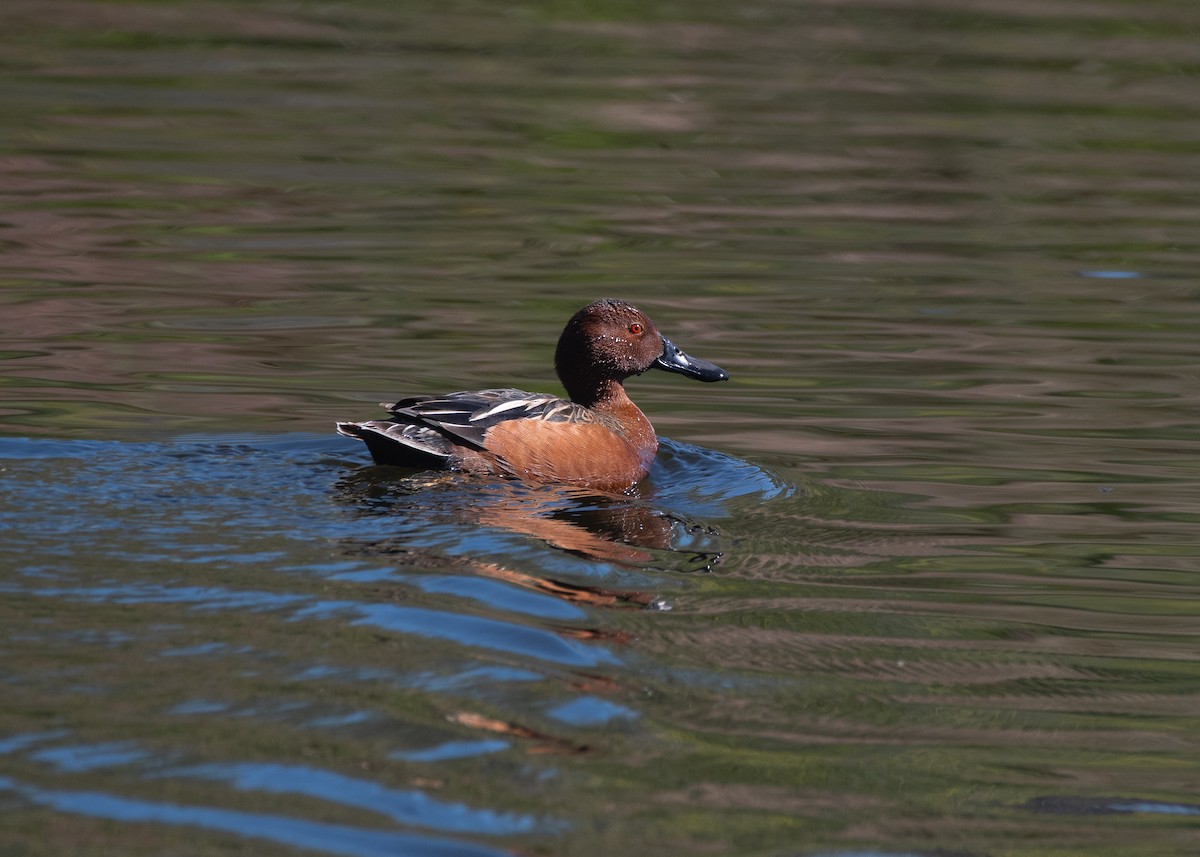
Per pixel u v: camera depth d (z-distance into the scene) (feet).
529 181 79.30
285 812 21.77
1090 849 23.00
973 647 30.83
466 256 66.18
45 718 24.26
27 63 99.09
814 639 30.66
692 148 87.10
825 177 82.12
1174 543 37.73
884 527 38.52
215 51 105.81
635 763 24.34
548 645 28.53
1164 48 113.60
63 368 49.49
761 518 38.99
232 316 56.75
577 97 96.78
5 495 36.27
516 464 41.39
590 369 46.93
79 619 28.48
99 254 64.03
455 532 35.45
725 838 22.36
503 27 117.91
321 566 32.24
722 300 61.41
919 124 93.25
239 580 31.07
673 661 28.84
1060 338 57.52
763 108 95.86
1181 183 82.43
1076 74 106.01
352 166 80.33
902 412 49.06
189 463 40.32
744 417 48.73
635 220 73.05
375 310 58.18
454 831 21.65
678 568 34.63
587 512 38.75
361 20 118.21
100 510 35.60
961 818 23.79
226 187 75.46
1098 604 33.63
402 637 28.37
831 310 60.39
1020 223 74.74
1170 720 27.84
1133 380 52.44
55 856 20.36
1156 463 44.19
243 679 26.09
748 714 26.86
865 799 24.08
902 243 70.79
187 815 21.56
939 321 59.31
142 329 54.54
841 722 26.91
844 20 122.62
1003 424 47.85
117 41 106.83
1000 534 38.11
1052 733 27.09
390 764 23.39
